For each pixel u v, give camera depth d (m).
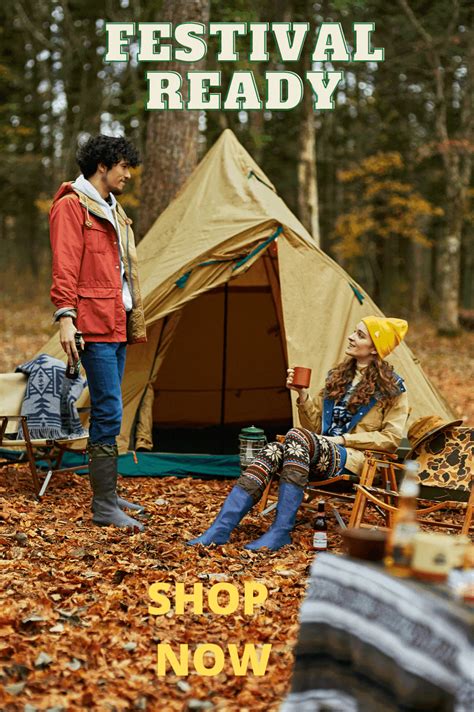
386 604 2.35
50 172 30.16
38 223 33.28
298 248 6.77
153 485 6.45
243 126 20.44
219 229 6.86
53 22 29.34
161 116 9.30
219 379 9.12
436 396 6.80
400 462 5.39
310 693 2.54
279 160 26.38
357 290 6.77
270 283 8.36
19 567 4.31
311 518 5.50
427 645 2.20
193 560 4.52
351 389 5.23
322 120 28.81
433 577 2.43
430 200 26.19
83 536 4.92
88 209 5.10
